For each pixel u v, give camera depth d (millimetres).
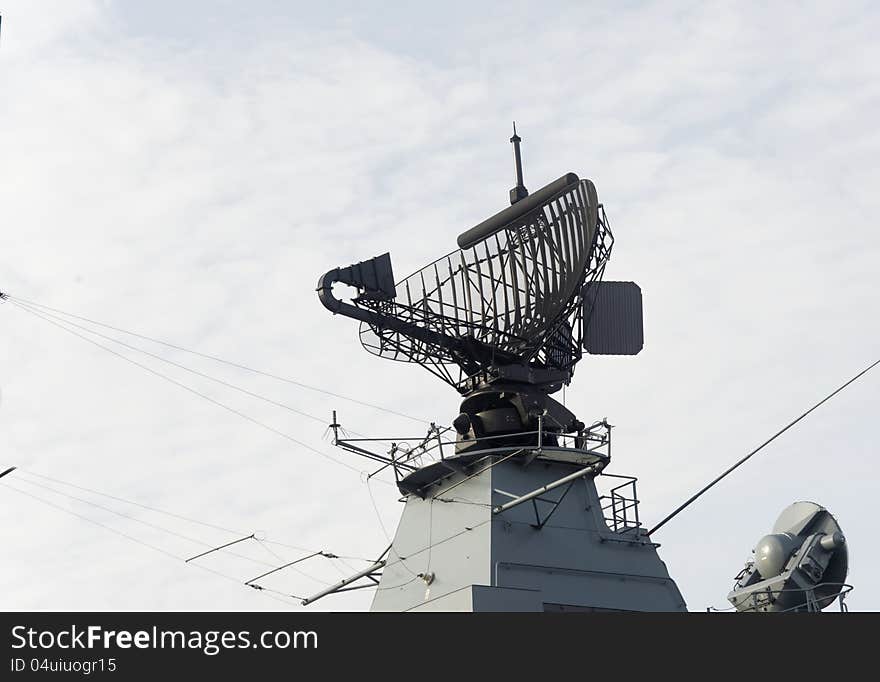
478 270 70812
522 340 68688
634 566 67750
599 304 73750
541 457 68688
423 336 70000
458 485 68750
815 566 68375
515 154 74562
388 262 69750
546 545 66438
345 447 68938
